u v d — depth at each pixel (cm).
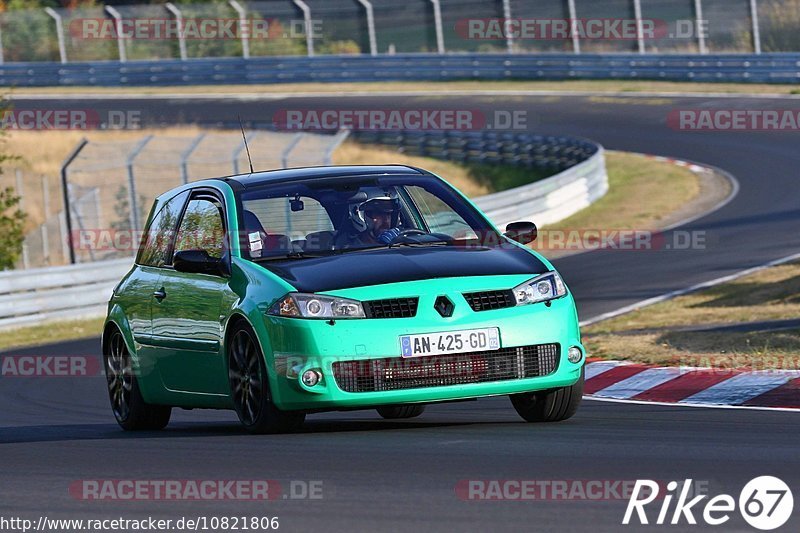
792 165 9856
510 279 2445
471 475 1955
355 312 2348
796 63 13225
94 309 6850
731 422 2548
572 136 12219
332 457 2180
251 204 2666
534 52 15300
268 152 9988
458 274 2428
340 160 12438
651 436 2336
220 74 16100
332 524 1667
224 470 2114
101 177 10025
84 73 16488
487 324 2375
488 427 2525
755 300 5081
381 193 2720
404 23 15862
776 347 3600
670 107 12900
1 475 2252
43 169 11706
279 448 2311
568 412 2575
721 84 13688
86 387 4266
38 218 10750
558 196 8894
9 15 16925
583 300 5681
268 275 2472
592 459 2069
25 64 16625
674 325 4597
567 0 15012
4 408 3844
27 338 6172
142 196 9725
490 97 14288
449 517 1675
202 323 2634
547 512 1686
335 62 15712
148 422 3008
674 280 6012
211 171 9875
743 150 10750
